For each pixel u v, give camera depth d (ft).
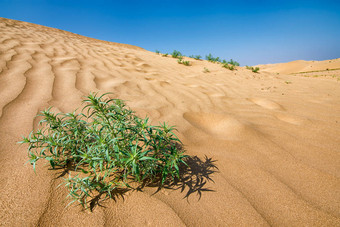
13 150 4.70
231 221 3.41
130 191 3.87
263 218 3.50
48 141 4.02
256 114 8.80
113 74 12.98
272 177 4.58
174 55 28.37
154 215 3.41
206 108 9.12
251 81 17.58
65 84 9.80
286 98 11.80
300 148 5.90
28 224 3.07
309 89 14.99
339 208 3.75
